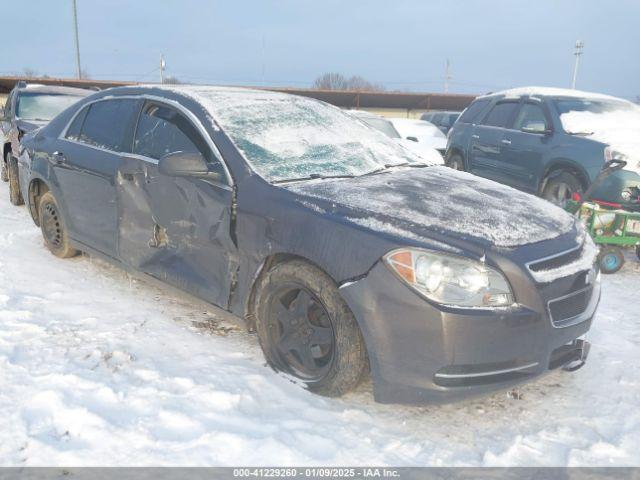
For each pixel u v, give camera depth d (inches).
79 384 114.7
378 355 102.6
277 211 117.1
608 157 242.8
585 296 113.1
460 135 355.6
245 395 113.9
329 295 108.0
